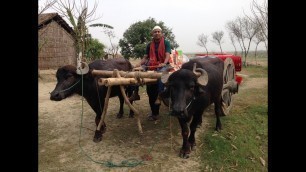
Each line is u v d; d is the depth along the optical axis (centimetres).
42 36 1581
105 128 555
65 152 502
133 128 597
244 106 738
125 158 474
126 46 2234
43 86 1170
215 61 567
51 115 698
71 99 850
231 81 624
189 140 493
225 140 536
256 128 609
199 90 429
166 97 452
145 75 473
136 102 797
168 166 447
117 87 564
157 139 541
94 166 453
